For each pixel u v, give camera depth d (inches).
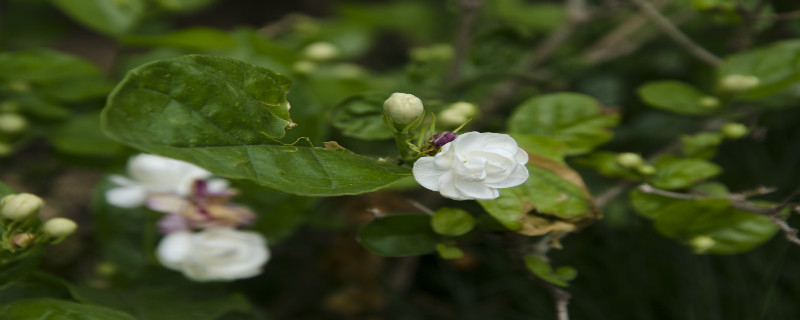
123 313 18.6
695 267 24.0
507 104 28.1
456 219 19.1
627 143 29.5
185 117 16.9
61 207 29.3
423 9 37.8
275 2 57.5
